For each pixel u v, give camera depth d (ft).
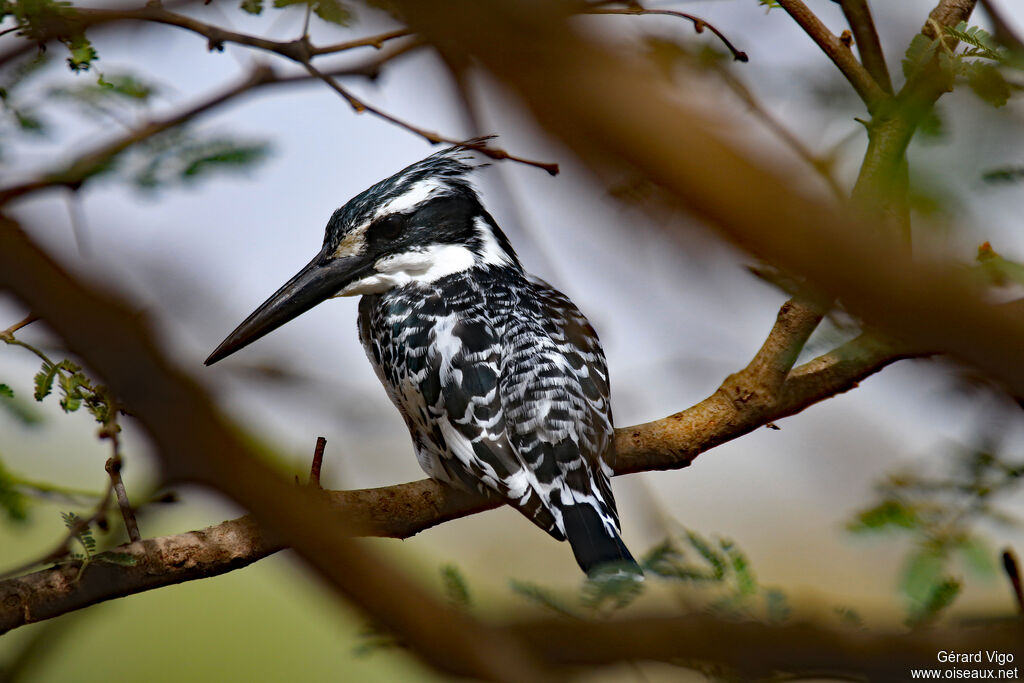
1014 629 14.03
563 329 28.27
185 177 19.84
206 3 19.89
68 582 19.84
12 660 25.14
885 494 15.97
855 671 13.64
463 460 26.07
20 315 15.56
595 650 12.57
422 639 8.45
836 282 4.93
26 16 18.24
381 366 29.55
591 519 24.40
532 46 4.89
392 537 24.23
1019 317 5.00
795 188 4.99
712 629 13.17
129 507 18.06
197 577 20.54
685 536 17.52
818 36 17.48
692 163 4.84
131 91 19.88
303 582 9.38
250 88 24.16
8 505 17.07
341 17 16.35
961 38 14.02
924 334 5.04
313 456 21.36
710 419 25.44
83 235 14.87
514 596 14.87
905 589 14.75
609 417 26.21
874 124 12.87
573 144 4.97
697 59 15.19
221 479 8.51
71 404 16.57
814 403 24.95
